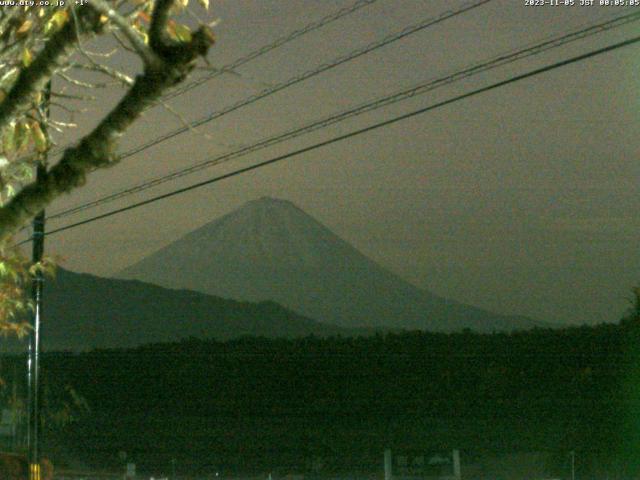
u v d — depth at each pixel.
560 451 35.81
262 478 35.62
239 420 40.91
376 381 40.59
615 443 35.78
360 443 38.97
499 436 37.78
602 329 38.09
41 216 20.16
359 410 40.31
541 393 37.88
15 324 10.92
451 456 36.56
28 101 5.52
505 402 38.16
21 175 7.21
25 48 6.79
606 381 36.88
